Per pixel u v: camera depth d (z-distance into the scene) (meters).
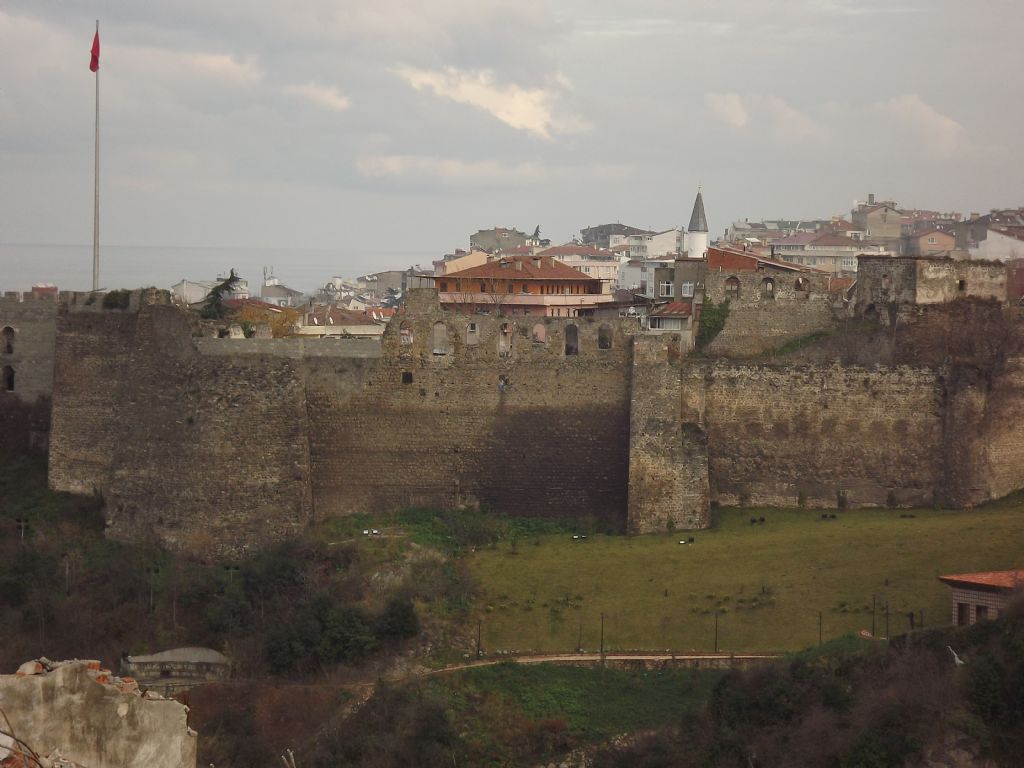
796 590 115.75
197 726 105.00
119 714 47.19
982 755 85.06
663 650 109.88
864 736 87.94
